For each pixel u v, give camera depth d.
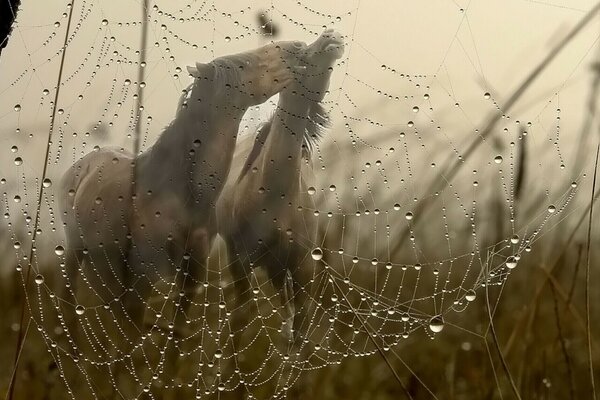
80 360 9.18
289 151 9.52
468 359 8.94
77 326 9.36
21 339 8.18
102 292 9.67
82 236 9.70
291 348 9.38
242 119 9.72
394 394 8.91
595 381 8.62
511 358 8.68
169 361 9.29
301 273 9.52
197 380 9.02
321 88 9.57
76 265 9.79
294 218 9.52
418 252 9.38
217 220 9.62
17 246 9.35
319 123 9.62
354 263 9.52
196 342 9.43
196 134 9.51
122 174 9.62
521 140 8.66
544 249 8.78
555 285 8.40
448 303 9.38
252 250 9.55
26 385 8.74
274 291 9.66
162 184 9.52
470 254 9.20
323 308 9.38
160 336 9.38
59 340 9.27
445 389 8.75
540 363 8.50
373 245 9.51
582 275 9.02
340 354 9.25
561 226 8.77
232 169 9.69
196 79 9.52
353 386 8.98
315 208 9.62
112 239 9.57
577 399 8.49
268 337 9.52
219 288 9.62
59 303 9.55
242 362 9.32
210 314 9.59
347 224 9.54
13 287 9.41
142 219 9.51
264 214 9.51
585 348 8.79
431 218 9.27
